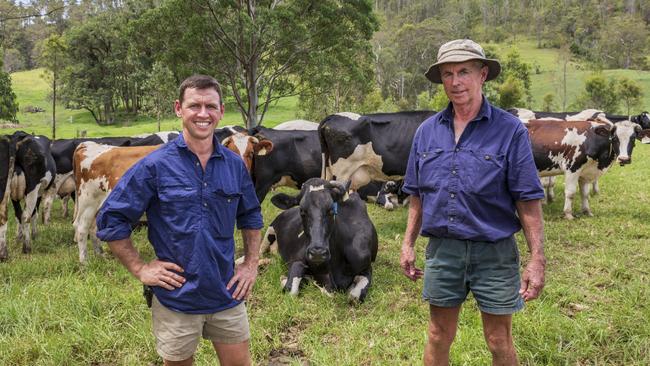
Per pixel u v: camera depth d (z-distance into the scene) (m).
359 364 4.23
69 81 57.19
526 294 2.98
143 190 2.76
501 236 3.04
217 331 3.01
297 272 5.87
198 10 19.80
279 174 9.02
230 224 2.93
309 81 22.83
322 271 5.86
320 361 4.21
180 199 2.75
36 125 52.38
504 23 110.31
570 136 9.30
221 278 2.91
